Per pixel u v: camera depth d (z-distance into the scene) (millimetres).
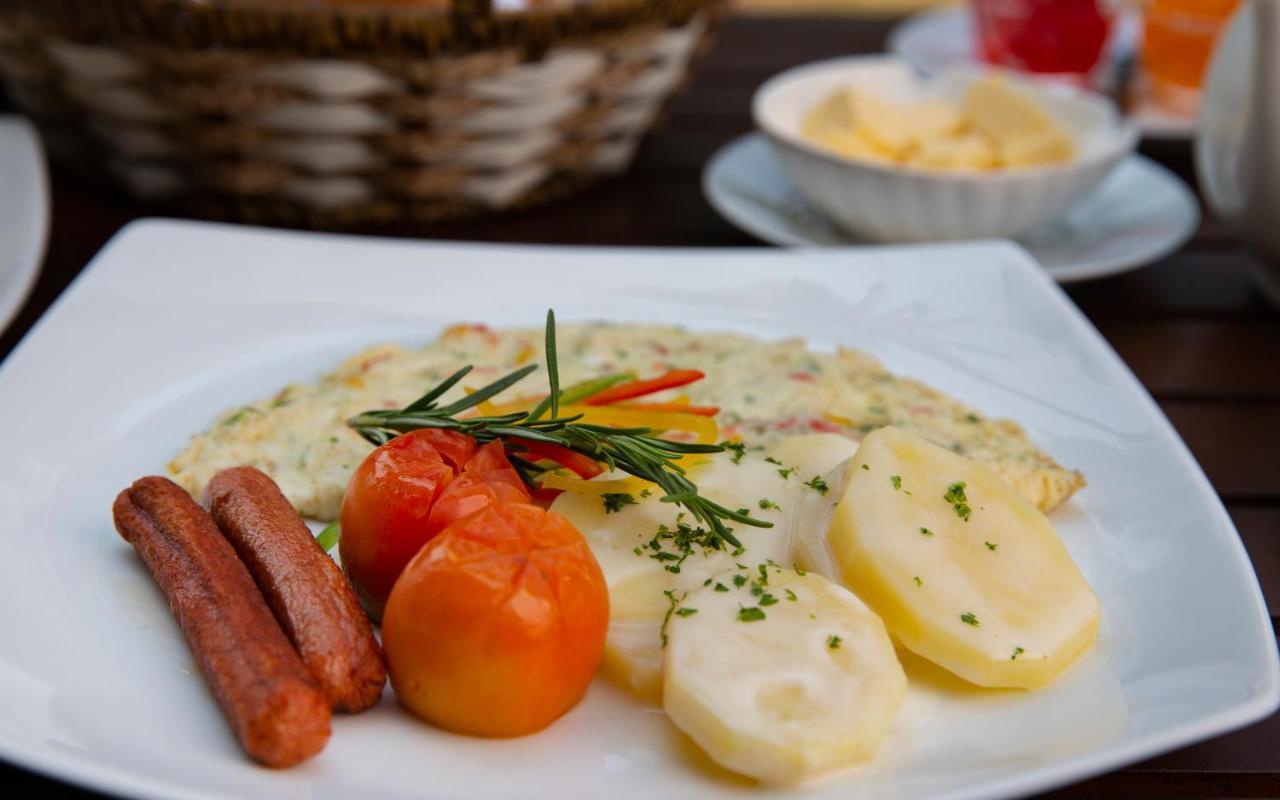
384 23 599
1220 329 633
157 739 381
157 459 487
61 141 696
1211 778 406
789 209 696
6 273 564
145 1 589
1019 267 588
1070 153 675
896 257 596
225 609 391
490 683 385
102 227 673
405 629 388
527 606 384
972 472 436
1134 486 485
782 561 425
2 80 730
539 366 521
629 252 598
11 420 486
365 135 637
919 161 667
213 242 575
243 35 593
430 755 387
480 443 437
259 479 438
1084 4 847
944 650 404
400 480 419
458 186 669
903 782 383
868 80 766
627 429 421
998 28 869
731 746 376
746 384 518
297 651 387
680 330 556
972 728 401
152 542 420
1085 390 529
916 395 523
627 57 667
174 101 623
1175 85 817
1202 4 784
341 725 391
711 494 436
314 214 667
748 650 389
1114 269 634
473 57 614
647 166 789
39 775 400
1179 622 430
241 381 527
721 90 929
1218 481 529
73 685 394
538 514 401
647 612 414
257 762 375
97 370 515
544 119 658
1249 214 625
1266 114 598
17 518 449
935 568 412
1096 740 396
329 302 565
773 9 1270
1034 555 424
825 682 385
